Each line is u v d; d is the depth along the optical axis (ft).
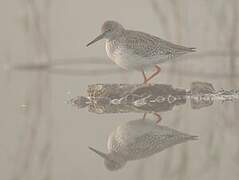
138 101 51.57
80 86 63.21
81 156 35.86
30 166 34.42
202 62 74.59
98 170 32.86
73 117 47.16
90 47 83.25
